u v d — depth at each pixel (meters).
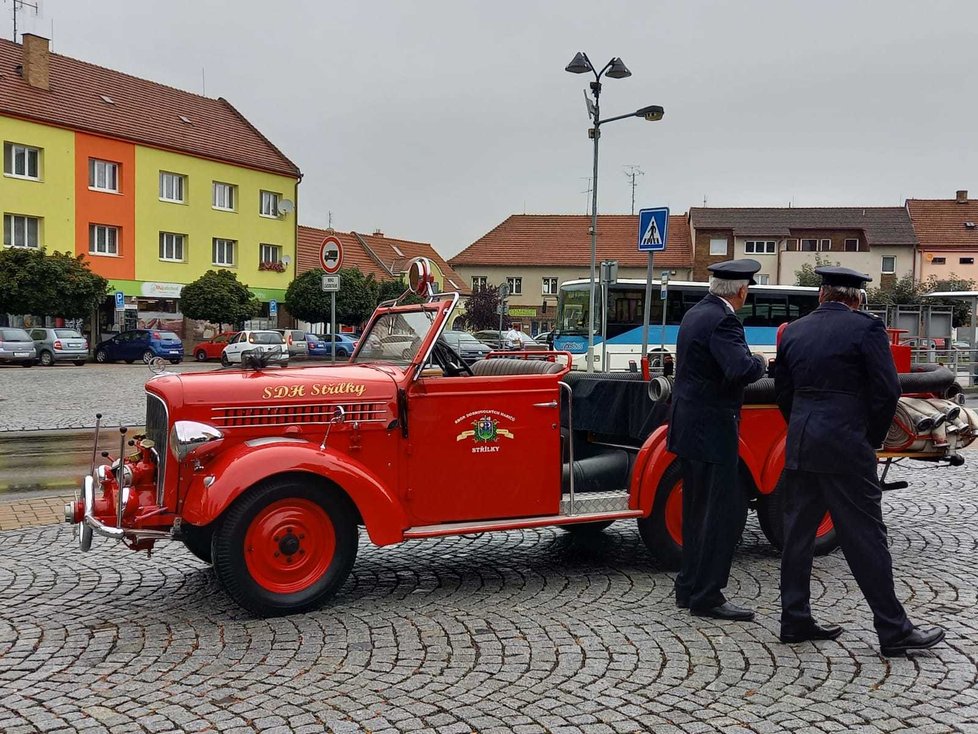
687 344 5.02
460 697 3.90
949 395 6.82
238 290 39.72
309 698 3.90
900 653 4.38
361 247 60.50
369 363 6.19
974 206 61.19
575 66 20.16
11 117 34.47
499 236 66.25
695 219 60.84
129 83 42.34
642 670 4.21
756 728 3.60
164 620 4.98
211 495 4.74
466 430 5.48
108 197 38.03
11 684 4.07
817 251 58.88
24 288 31.89
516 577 5.91
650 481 5.79
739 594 5.50
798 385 4.61
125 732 3.58
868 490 4.41
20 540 6.80
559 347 28.23
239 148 44.59
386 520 5.08
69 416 15.49
